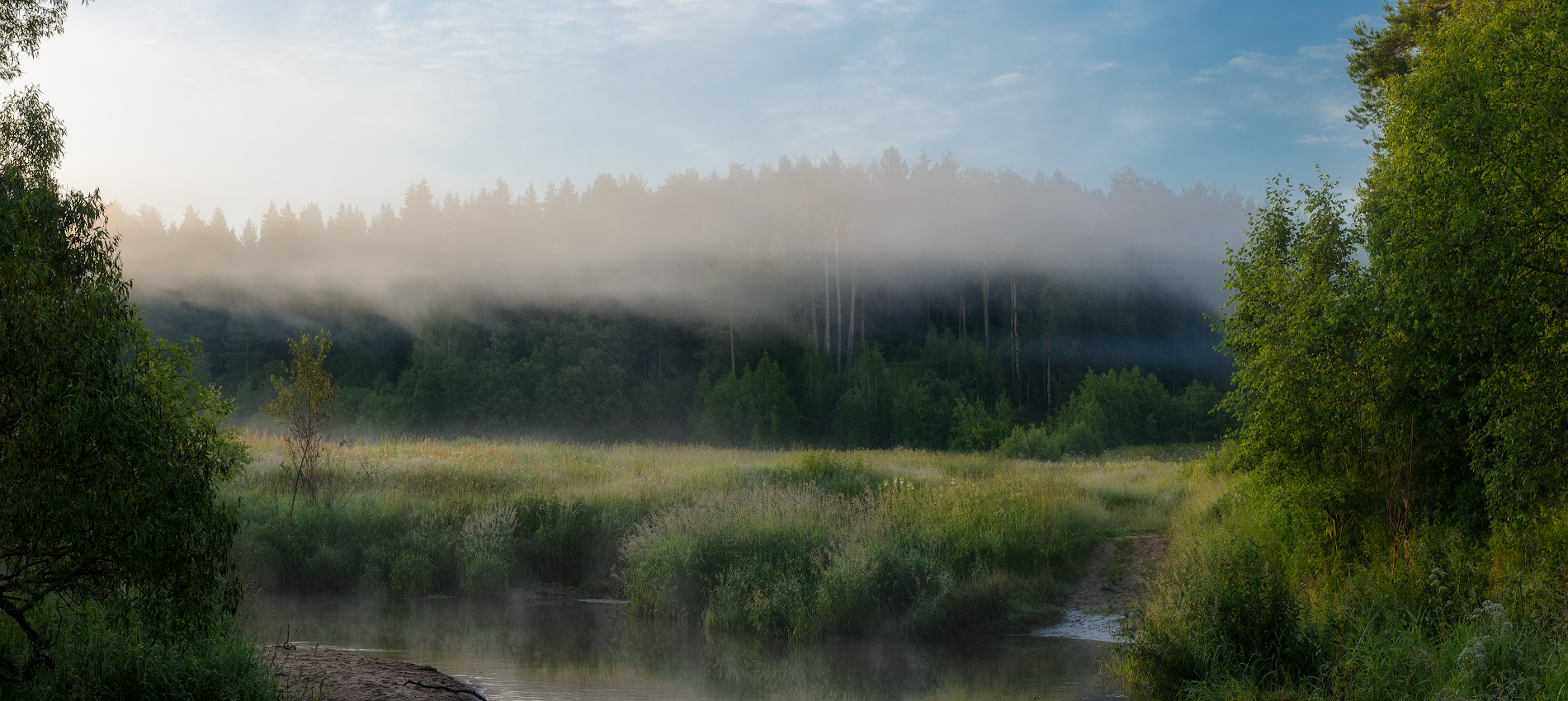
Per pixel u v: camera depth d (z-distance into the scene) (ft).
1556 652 25.59
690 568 47.93
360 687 28.81
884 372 261.44
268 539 55.52
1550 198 28.86
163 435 20.77
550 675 35.27
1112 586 51.26
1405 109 37.27
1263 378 41.39
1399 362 35.63
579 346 280.51
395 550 56.90
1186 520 58.49
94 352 19.20
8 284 18.86
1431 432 37.45
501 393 254.88
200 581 21.88
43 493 19.38
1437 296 32.30
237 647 26.02
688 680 35.09
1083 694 32.76
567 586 56.49
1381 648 28.63
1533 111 28.84
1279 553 42.57
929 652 40.52
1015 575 49.88
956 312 359.46
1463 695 24.32
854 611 43.39
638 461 91.76
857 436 241.14
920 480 77.00
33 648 22.35
